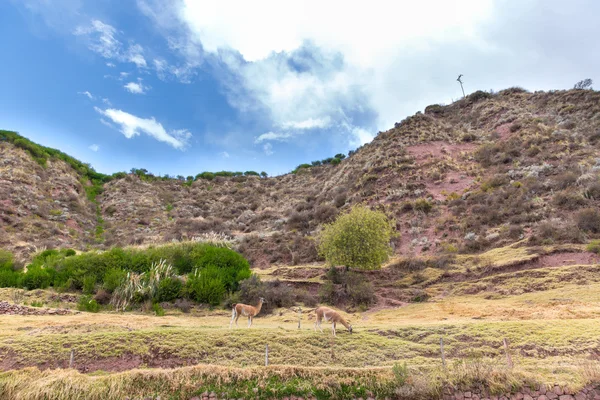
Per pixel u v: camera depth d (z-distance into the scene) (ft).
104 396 33.96
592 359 35.22
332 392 34.42
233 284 79.30
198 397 34.47
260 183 242.58
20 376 35.63
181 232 149.28
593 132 125.80
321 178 224.53
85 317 59.16
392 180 141.59
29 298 69.97
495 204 103.14
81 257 84.79
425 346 41.68
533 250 75.97
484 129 181.78
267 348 38.99
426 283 77.71
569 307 52.01
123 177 226.79
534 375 32.81
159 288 73.36
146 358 40.45
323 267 92.53
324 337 44.60
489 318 52.39
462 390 33.01
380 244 83.46
